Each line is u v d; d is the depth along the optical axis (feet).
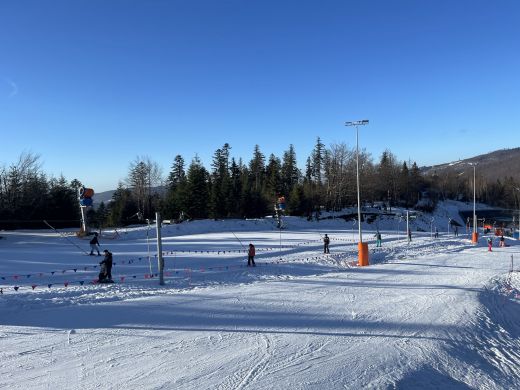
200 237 143.95
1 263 81.61
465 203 430.61
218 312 45.16
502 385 29.86
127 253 98.58
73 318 42.19
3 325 39.55
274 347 33.96
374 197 327.06
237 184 252.83
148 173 263.29
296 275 75.72
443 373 30.76
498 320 47.16
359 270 80.79
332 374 28.60
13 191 192.85
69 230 165.99
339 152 281.33
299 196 237.25
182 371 28.55
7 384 26.22
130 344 34.27
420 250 122.42
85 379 27.07
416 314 45.88
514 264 91.97
